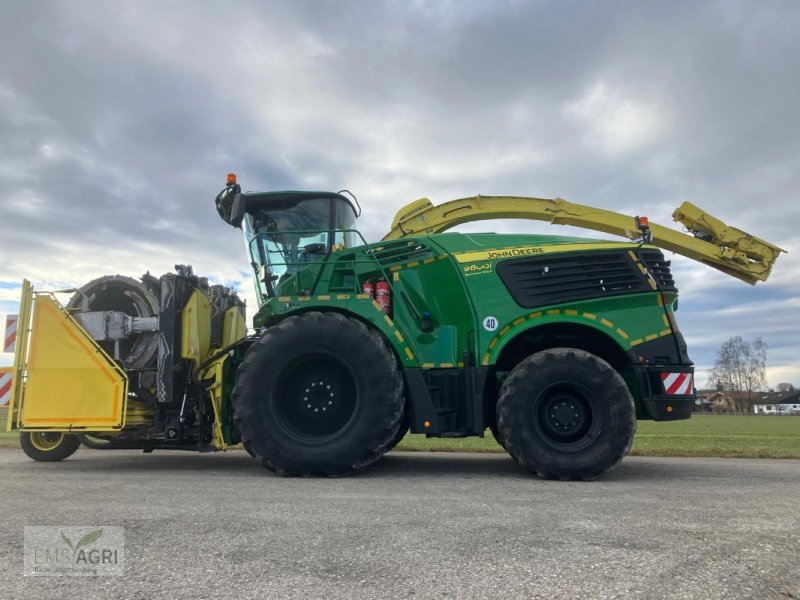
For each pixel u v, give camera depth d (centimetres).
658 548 252
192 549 247
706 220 689
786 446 919
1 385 603
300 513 317
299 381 500
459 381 516
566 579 213
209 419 555
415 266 546
